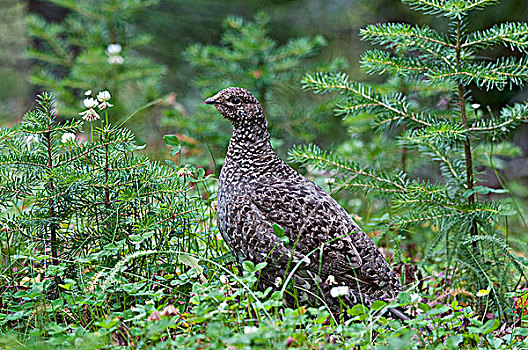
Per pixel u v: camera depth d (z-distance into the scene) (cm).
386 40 948
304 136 1467
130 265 828
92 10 1611
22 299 809
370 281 793
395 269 960
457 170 991
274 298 667
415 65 945
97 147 811
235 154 830
